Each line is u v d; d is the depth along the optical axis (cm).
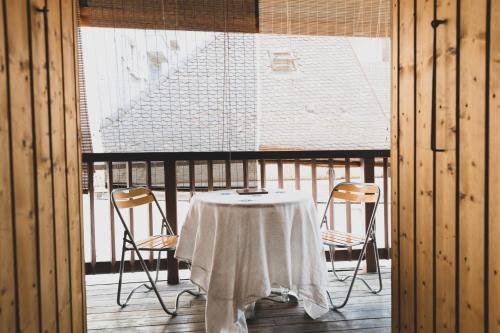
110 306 311
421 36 186
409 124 200
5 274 135
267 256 256
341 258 396
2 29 135
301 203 273
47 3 174
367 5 402
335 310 297
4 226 134
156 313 298
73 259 203
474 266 151
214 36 387
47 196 170
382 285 348
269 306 305
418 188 193
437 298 179
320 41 420
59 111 187
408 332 208
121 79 380
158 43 380
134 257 395
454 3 159
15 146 143
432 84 175
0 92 133
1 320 132
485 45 141
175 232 370
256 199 273
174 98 390
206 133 398
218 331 251
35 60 161
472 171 151
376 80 432
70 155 201
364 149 386
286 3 394
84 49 370
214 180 460
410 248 203
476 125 148
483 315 146
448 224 168
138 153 367
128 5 373
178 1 379
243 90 398
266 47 413
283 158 381
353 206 711
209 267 265
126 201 310
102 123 385
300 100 440
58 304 181
